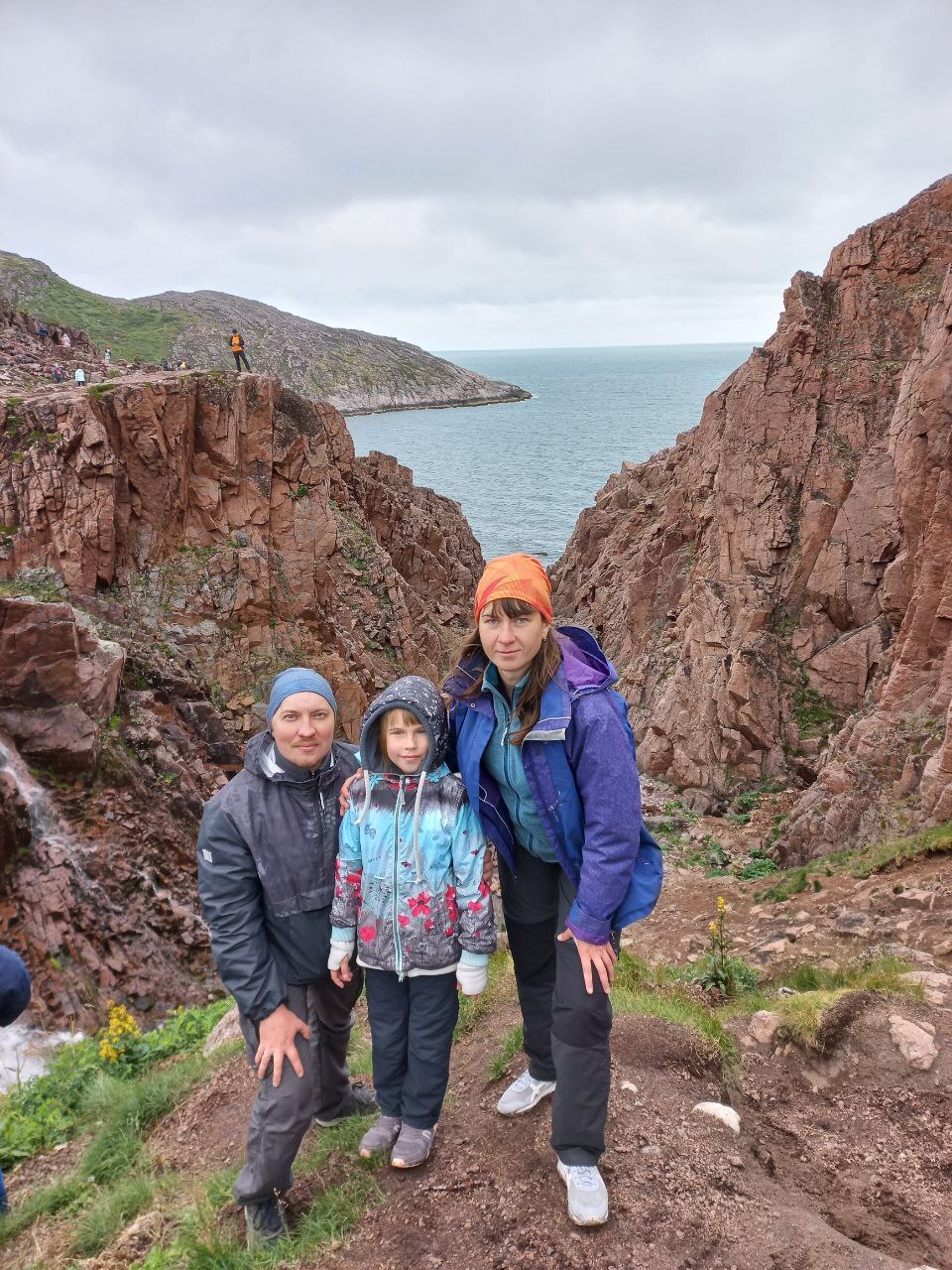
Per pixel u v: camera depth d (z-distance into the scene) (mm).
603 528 40156
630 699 26500
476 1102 3830
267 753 3143
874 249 22938
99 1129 5098
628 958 6414
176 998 12461
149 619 20109
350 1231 3033
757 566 22016
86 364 31609
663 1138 3488
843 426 22109
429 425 191375
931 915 9016
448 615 38469
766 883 13438
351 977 3170
